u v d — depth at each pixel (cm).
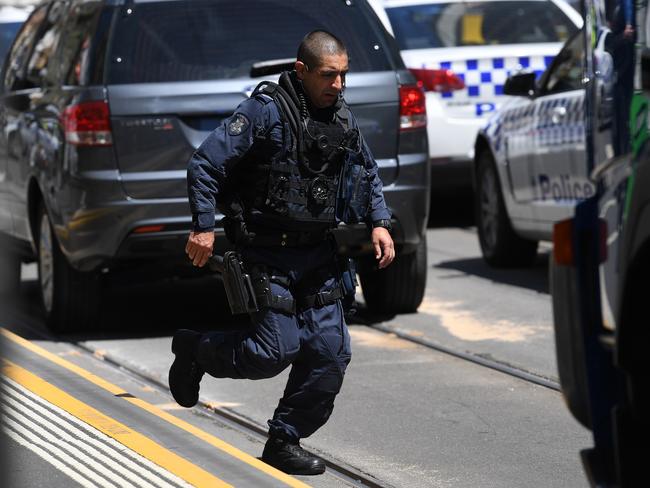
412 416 2439
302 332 2023
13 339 2816
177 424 2192
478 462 2155
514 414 2438
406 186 3077
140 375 2806
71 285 3155
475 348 2978
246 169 1991
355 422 2406
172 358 2952
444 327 3212
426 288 3750
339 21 3108
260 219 1989
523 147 3750
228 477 1909
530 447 2233
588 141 1616
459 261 4231
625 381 1542
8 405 2305
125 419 2219
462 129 4703
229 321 3372
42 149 3198
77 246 3016
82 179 2977
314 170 1977
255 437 2333
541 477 2073
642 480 1519
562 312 1612
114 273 3147
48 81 3381
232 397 2612
